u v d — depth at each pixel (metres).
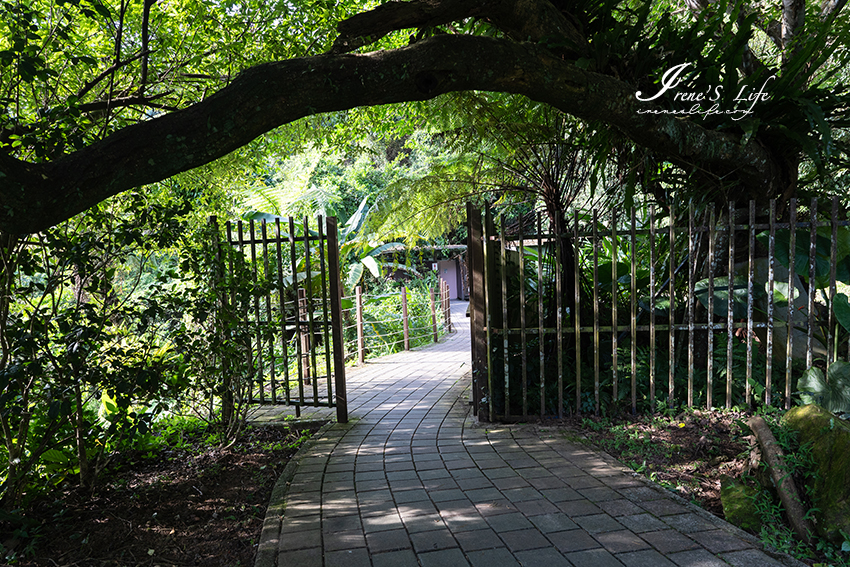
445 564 2.70
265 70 3.35
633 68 4.83
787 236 4.96
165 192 6.55
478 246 5.25
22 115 4.21
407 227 8.32
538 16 4.38
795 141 4.86
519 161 6.37
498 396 5.58
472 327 5.36
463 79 3.81
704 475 3.80
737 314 5.14
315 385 5.68
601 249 6.92
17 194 2.73
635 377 4.93
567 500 3.41
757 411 4.64
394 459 4.36
